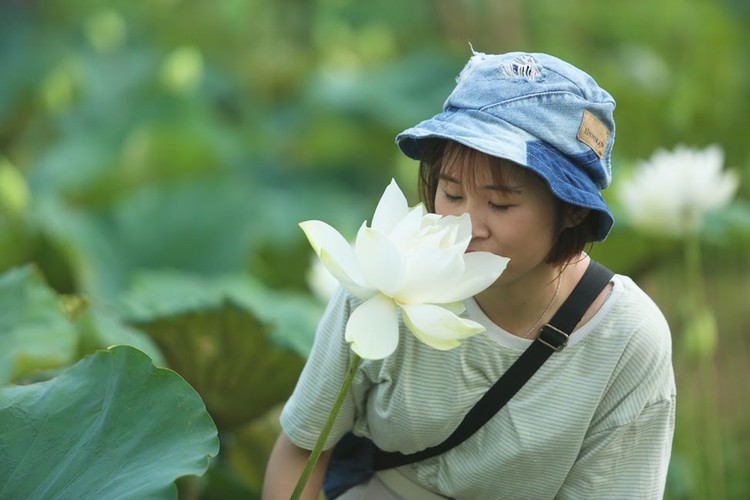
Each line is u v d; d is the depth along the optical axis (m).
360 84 12.40
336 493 3.44
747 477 6.11
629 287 3.04
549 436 3.01
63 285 6.73
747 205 8.30
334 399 3.16
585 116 2.75
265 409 4.75
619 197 6.08
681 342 7.22
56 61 13.88
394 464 3.26
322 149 12.11
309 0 16.09
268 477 3.33
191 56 11.24
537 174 2.68
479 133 2.67
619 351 2.96
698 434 6.26
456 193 2.77
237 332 4.46
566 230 2.86
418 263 2.40
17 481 2.73
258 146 12.00
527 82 2.73
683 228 5.41
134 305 4.72
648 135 9.84
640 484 3.07
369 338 2.43
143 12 14.95
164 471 2.69
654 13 13.52
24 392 2.93
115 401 2.87
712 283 8.33
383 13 15.39
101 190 9.84
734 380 7.88
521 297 2.97
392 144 12.20
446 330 2.41
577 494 3.11
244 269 7.95
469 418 3.05
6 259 6.57
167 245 7.98
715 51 11.78
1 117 13.27
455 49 12.73
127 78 12.95
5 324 3.83
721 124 9.94
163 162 9.96
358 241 2.38
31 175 10.55
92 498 2.66
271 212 10.00
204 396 4.71
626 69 11.62
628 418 3.00
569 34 13.16
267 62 13.83
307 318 5.42
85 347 4.18
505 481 3.12
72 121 11.96
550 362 2.98
